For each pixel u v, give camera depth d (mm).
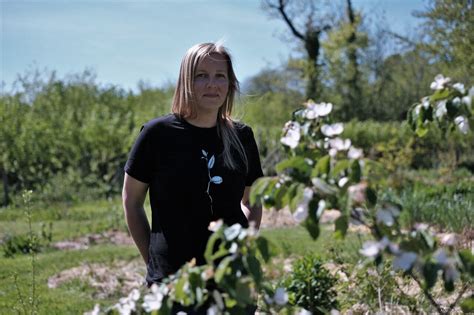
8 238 11742
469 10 17219
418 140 23500
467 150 23703
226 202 3346
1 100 23484
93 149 23234
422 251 2131
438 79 2654
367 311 4762
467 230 7125
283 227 12445
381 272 4492
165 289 2334
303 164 2260
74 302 7129
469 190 14172
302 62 33719
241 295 2123
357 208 2291
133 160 3396
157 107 27578
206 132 3398
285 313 2473
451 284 2092
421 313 4367
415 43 20000
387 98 34406
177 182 3279
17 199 19609
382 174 2176
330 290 5406
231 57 3473
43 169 22641
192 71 3367
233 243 2180
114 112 29328
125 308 2479
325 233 10500
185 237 3256
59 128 24172
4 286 7973
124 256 10039
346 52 34281
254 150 3633
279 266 7777
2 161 20797
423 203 11680
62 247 11445
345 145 2262
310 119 2561
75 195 19828
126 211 3463
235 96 3537
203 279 2234
